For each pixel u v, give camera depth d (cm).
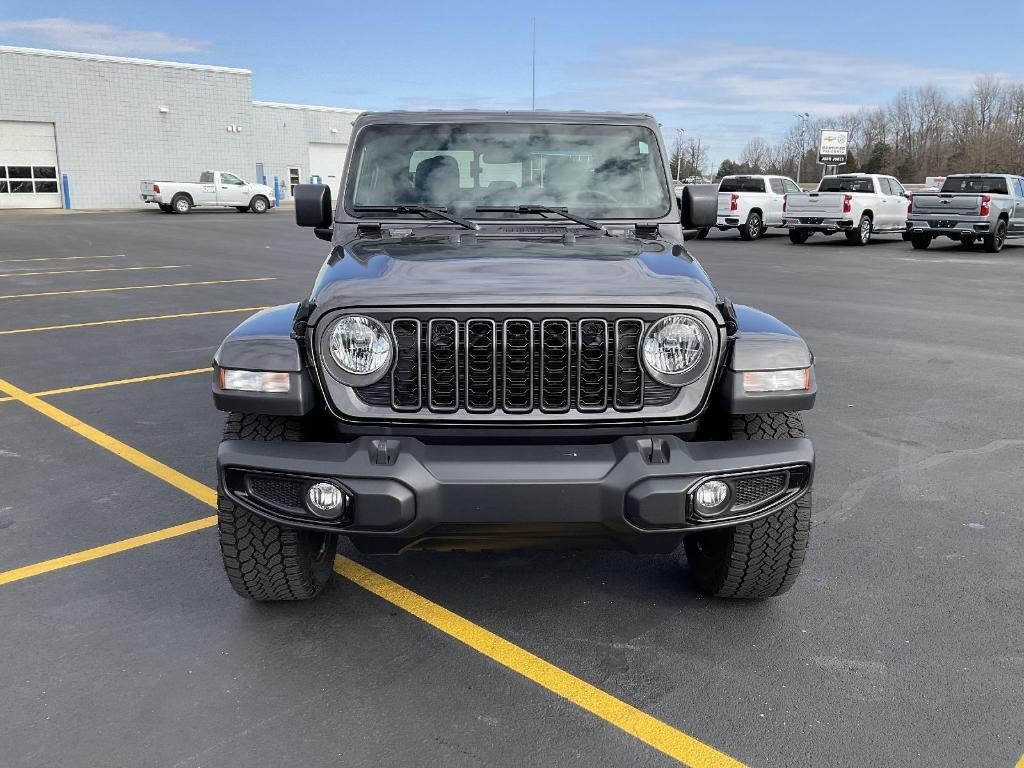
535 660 326
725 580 353
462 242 376
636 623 354
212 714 292
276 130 4566
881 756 271
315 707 296
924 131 10681
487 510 289
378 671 319
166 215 3484
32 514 459
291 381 300
